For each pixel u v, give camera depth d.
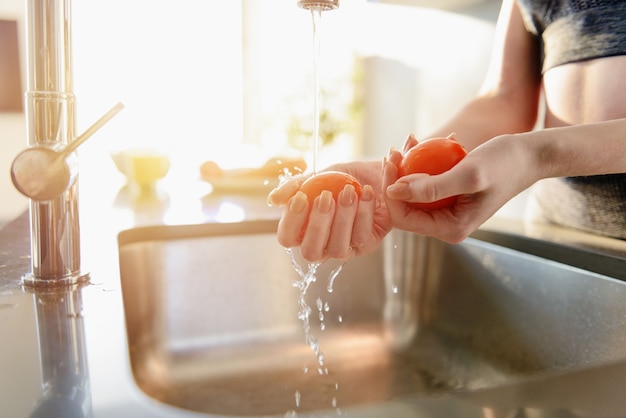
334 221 0.47
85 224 0.85
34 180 0.47
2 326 0.44
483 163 0.45
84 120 2.51
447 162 0.48
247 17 2.64
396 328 0.93
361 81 2.34
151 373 0.77
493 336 0.79
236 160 1.46
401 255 0.93
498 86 0.85
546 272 0.70
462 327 0.85
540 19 0.78
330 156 2.44
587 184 0.73
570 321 0.67
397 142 2.04
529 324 0.73
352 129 2.39
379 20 2.13
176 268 0.84
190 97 2.65
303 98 2.51
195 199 1.16
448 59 1.67
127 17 2.54
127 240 0.80
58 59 0.51
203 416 0.31
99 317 0.46
